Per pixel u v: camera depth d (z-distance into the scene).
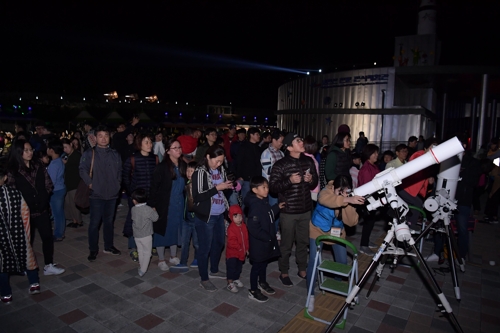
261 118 49.97
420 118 19.02
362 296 4.30
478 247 6.32
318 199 3.89
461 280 4.85
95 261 5.20
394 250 3.67
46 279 4.59
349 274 3.59
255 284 4.11
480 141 18.09
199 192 4.11
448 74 17.95
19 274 4.69
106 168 5.17
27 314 3.75
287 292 4.36
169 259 5.42
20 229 3.87
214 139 7.10
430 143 5.41
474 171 5.07
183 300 4.10
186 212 4.69
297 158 4.47
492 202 8.04
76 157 6.83
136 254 5.20
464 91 24.00
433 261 5.48
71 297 4.13
